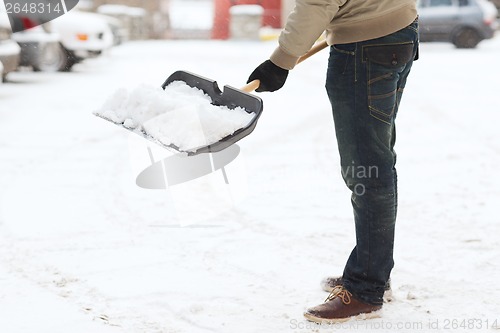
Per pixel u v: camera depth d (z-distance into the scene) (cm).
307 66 1519
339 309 333
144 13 2666
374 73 319
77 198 567
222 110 328
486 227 486
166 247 450
